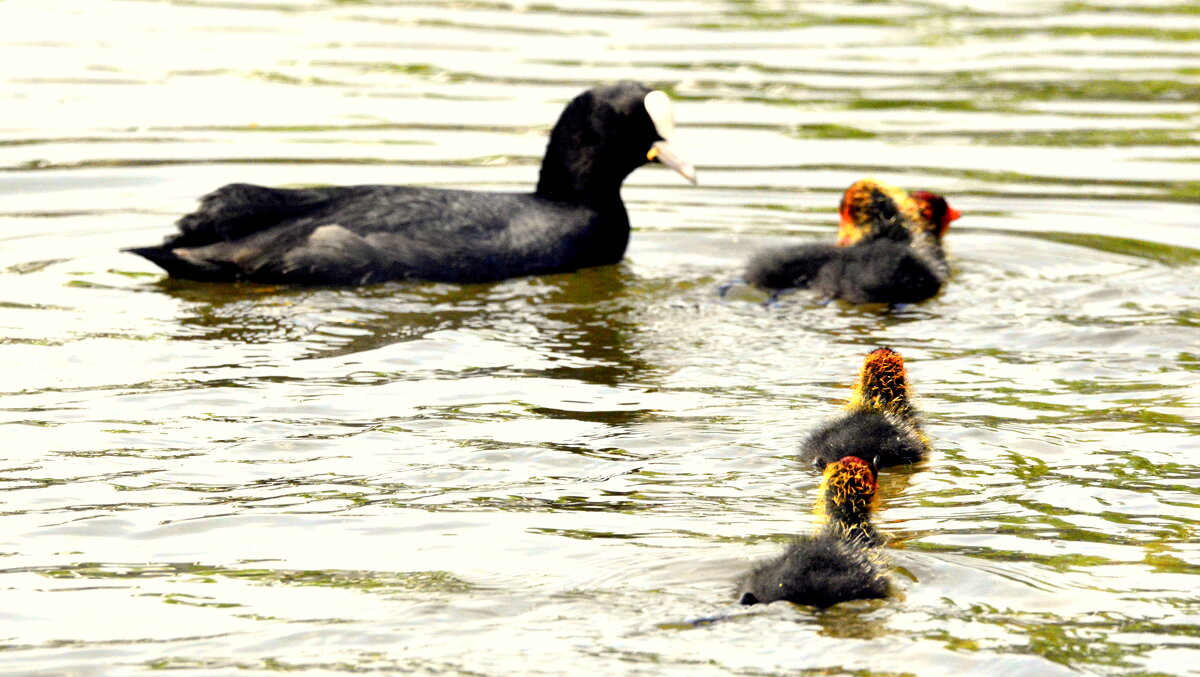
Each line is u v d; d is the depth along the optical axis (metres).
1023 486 10.27
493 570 8.70
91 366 12.74
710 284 16.23
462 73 24.94
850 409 11.70
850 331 14.48
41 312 14.33
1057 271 16.61
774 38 27.80
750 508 9.83
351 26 28.20
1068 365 13.24
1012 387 12.62
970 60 26.34
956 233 18.03
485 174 19.91
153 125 21.77
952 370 13.16
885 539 9.29
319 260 15.57
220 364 12.91
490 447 10.97
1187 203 19.05
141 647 7.73
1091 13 30.16
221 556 8.93
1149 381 12.73
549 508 9.77
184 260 15.39
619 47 26.78
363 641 7.76
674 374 13.02
